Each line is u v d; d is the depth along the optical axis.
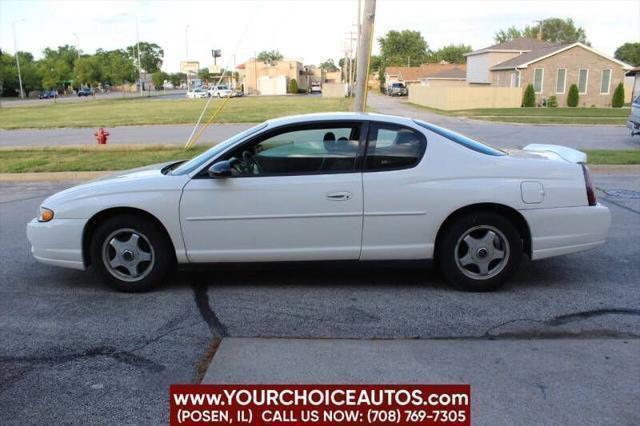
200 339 4.11
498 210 4.91
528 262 5.86
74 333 4.25
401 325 4.29
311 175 4.85
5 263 6.09
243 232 4.88
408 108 42.69
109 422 3.11
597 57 41.59
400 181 4.81
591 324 4.27
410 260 5.04
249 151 4.93
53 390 3.44
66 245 5.03
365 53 12.03
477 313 4.50
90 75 90.62
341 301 4.79
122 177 5.27
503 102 40.53
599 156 13.20
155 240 4.98
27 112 41.47
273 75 98.25
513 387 3.38
